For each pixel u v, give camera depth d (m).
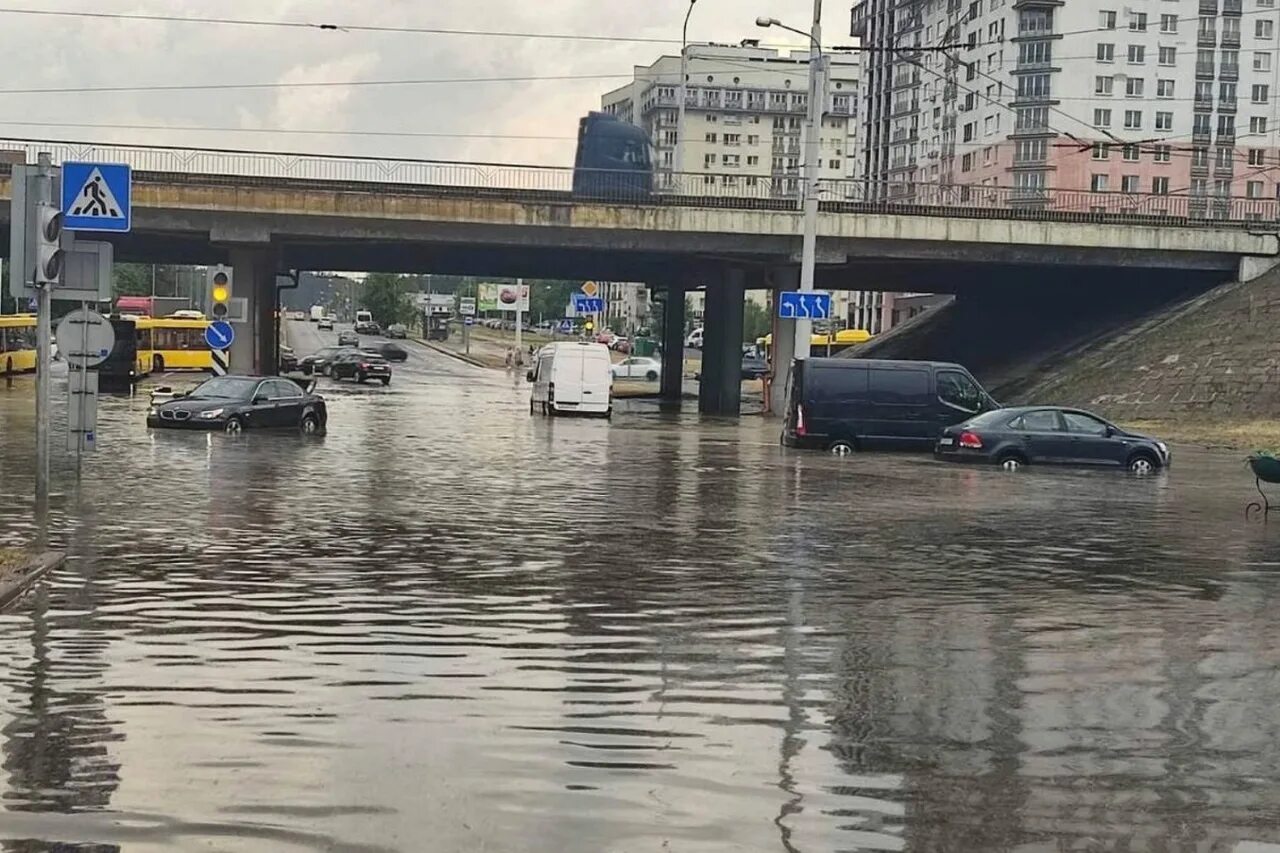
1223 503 23.23
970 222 52.84
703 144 182.62
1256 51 114.62
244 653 9.64
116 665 9.19
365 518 18.00
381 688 8.67
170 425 34.59
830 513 20.16
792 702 8.51
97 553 14.35
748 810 6.34
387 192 49.69
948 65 127.19
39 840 5.75
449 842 5.80
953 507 21.56
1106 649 10.44
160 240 54.94
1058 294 67.25
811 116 45.16
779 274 55.88
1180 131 114.62
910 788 6.73
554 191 50.66
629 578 13.53
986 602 12.55
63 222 16.12
